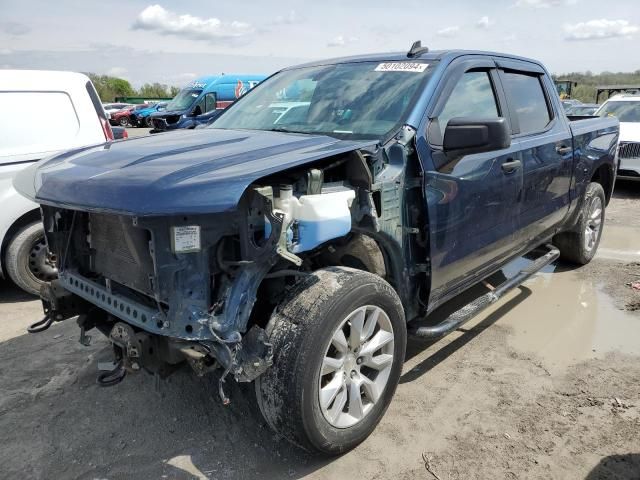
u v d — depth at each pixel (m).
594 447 2.75
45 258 5.00
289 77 4.03
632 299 4.80
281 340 2.36
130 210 2.10
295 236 2.33
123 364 2.56
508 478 2.54
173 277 2.27
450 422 2.98
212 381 3.41
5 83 4.95
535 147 4.01
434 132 3.06
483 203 3.40
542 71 4.61
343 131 3.11
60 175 2.61
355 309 2.53
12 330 4.27
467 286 3.60
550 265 5.78
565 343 3.93
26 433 2.92
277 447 2.79
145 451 2.77
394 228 2.80
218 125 3.85
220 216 2.25
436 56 3.45
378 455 2.71
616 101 11.16
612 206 8.84
